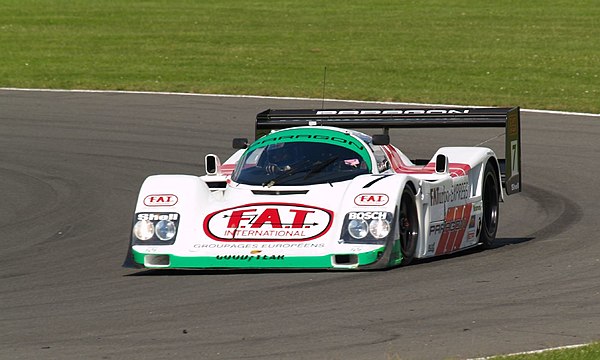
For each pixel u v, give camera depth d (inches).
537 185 2033.7
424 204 1344.7
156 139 2556.6
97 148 2466.8
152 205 1312.7
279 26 4965.6
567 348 919.0
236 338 991.6
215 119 2800.2
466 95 3122.5
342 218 1268.5
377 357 920.3
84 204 1927.9
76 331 1040.8
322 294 1160.2
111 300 1182.9
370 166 1384.1
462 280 1224.8
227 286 1220.5
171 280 1274.6
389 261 1250.6
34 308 1161.4
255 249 1256.8
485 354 923.4
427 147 2436.0
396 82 3430.1
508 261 1354.6
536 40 4426.7
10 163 2330.2
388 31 4768.7
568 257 1373.0
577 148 2370.8
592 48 4170.8
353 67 3777.1
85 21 5137.8
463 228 1449.3
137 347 970.7
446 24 4982.8
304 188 1330.0
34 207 1918.1
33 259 1501.0
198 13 5438.0
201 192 1337.4
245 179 1378.0
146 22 5113.2
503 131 2608.3
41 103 3080.7
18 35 4677.7
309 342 971.9
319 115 1627.7
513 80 3435.0
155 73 3668.8
